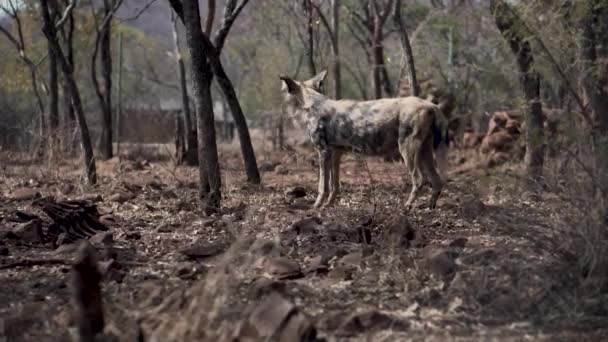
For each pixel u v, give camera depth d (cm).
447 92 2347
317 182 1491
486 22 1681
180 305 517
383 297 576
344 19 2703
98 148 2905
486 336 498
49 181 1461
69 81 1327
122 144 3225
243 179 1414
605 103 828
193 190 1284
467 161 1980
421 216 949
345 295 579
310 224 811
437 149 1033
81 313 441
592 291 562
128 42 4800
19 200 1174
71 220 834
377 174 1581
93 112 3966
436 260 622
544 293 562
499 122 1869
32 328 498
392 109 1031
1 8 2286
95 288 470
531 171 734
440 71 2411
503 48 1202
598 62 814
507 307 549
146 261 694
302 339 464
